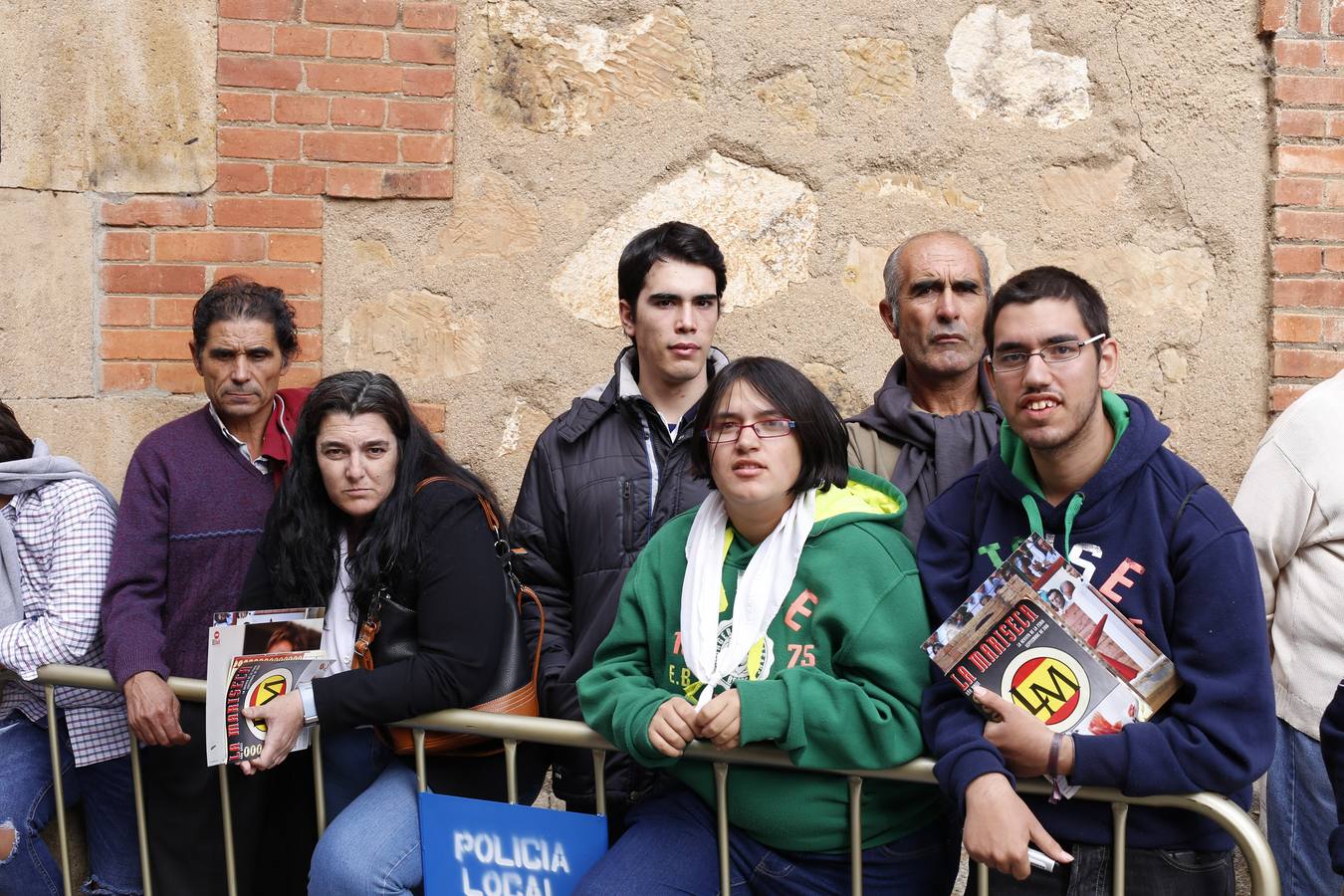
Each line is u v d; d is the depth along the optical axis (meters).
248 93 3.79
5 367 3.81
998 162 3.84
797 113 3.87
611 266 3.88
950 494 2.33
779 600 2.26
